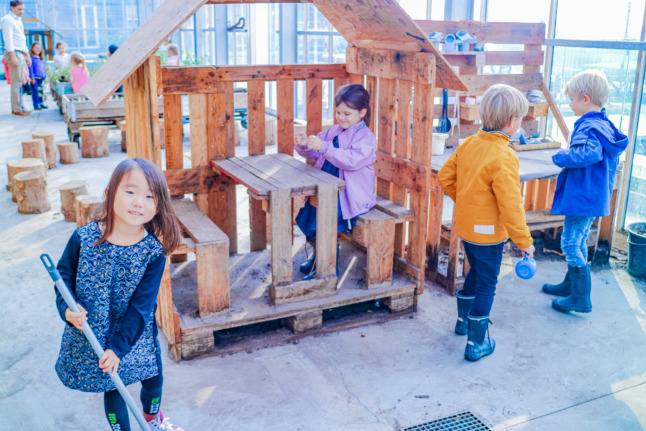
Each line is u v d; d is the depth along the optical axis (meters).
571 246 3.91
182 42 14.07
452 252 4.18
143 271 2.21
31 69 11.69
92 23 16.67
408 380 3.20
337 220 3.72
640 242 4.48
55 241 5.14
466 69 5.16
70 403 2.99
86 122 8.77
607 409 2.99
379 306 4.00
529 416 2.92
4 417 2.87
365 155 3.66
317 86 4.38
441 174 3.43
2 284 4.29
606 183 3.76
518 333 3.72
